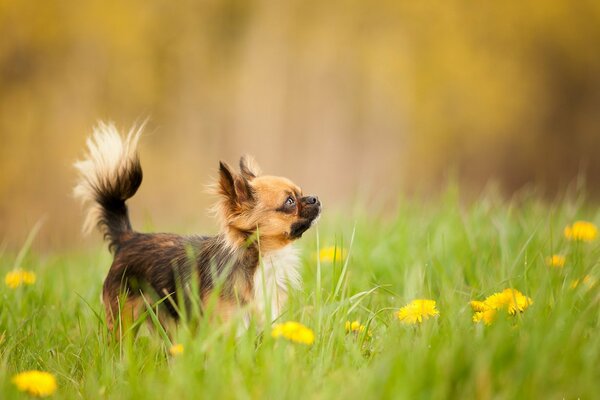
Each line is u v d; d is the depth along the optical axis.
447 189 12.09
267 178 8.41
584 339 5.36
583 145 48.66
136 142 9.06
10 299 8.41
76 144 36.66
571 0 45.75
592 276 6.72
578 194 10.27
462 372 4.82
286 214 8.02
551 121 46.56
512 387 4.74
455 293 7.22
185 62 41.28
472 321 6.34
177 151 40.78
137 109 38.94
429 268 7.80
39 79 37.12
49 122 36.94
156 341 7.19
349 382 5.15
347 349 5.88
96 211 9.09
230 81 43.09
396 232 10.09
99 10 38.06
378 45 43.88
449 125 44.22
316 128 44.16
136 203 36.31
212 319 7.43
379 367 5.10
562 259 7.61
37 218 34.66
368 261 9.12
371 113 44.19
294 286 7.96
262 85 43.69
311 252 10.23
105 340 6.59
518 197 12.71
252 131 43.44
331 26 44.16
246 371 5.33
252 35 43.69
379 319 6.80
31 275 8.87
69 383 6.29
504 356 4.95
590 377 4.90
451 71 43.69
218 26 43.31
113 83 38.53
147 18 39.59
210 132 42.47
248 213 7.93
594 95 47.03
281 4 44.06
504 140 45.47
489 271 7.98
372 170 43.78
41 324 7.93
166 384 5.47
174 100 40.81
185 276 7.92
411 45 43.94
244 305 7.54
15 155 35.91
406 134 43.97
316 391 5.14
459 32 43.94
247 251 7.86
